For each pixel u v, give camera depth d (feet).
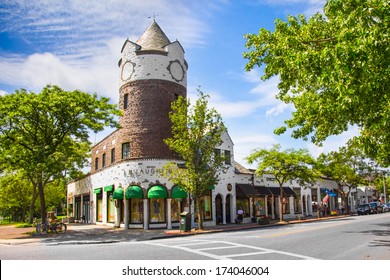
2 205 165.07
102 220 110.42
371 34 26.32
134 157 92.17
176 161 93.56
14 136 80.84
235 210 108.68
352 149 152.05
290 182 132.57
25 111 73.77
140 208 91.45
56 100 73.82
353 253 41.06
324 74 29.89
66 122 79.97
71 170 91.86
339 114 38.11
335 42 34.47
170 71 98.32
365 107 34.53
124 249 48.32
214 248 47.44
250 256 40.09
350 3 31.60
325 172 161.38
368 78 29.63
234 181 110.93
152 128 92.89
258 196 118.32
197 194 83.30
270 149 113.29
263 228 88.84
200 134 83.92
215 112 84.58
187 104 85.05
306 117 56.08
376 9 27.45
